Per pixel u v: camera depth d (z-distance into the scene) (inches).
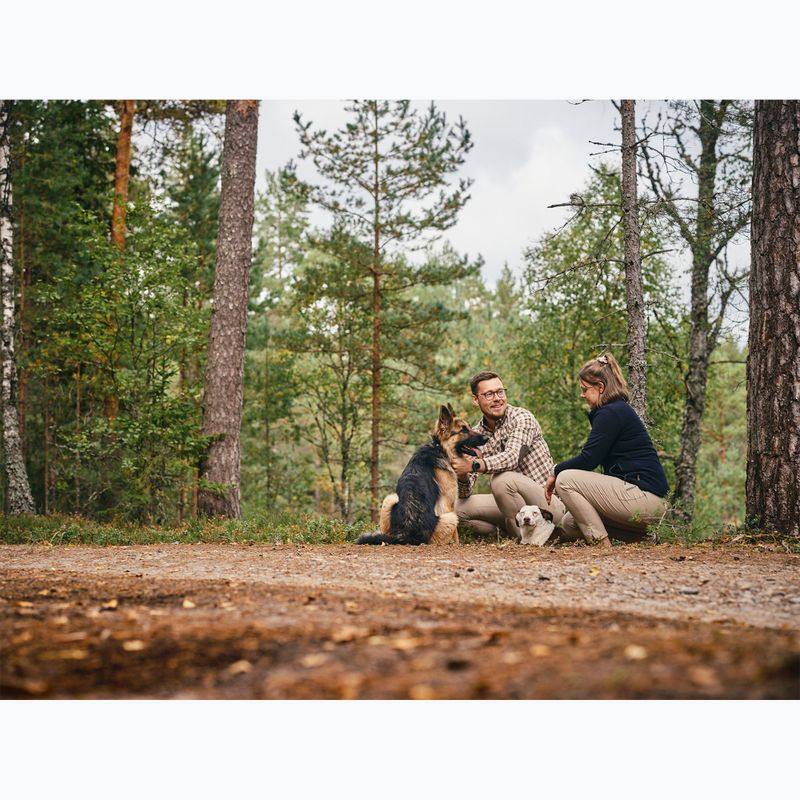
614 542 290.2
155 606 153.4
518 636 113.3
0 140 528.4
